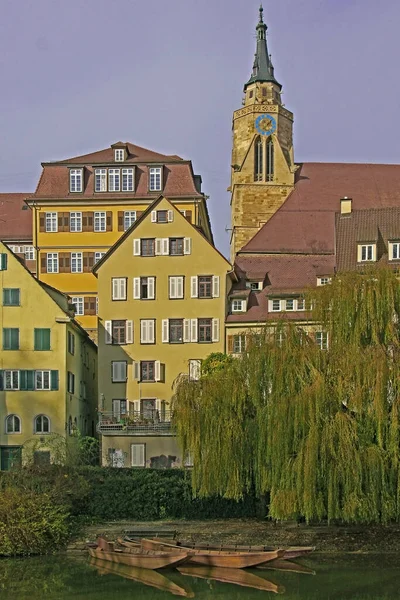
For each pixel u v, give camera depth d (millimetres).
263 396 60250
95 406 106500
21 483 69375
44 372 87375
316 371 56906
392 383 55844
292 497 55719
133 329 93375
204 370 86812
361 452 54875
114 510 72438
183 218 94500
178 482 73000
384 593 49188
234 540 64000
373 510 54406
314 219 111500
